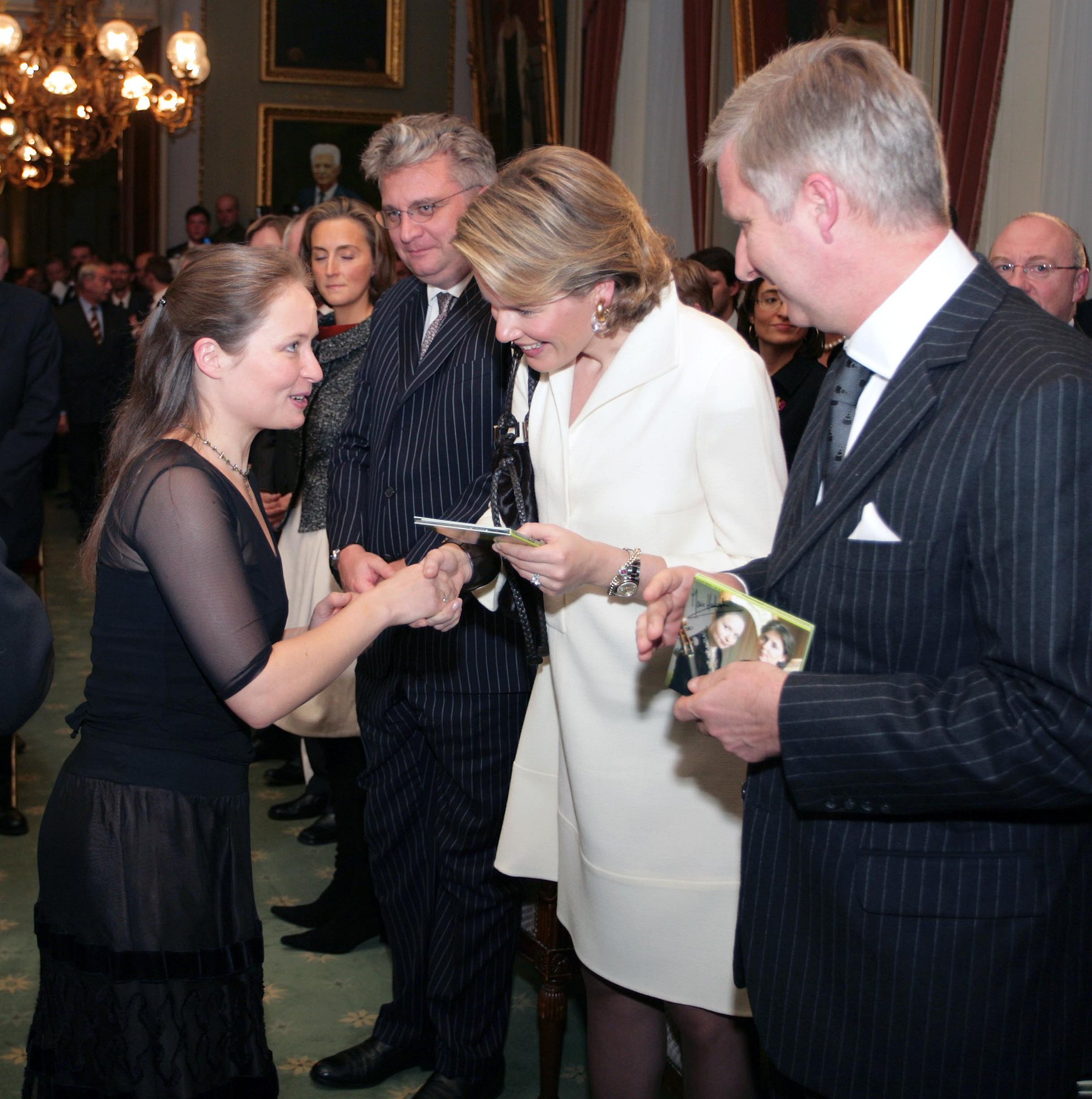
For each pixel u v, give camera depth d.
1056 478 1.26
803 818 1.51
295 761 4.63
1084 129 4.80
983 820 1.40
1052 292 3.05
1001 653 1.30
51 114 9.43
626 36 8.63
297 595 3.54
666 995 2.06
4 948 3.32
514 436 2.24
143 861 1.81
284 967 3.26
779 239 1.43
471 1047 2.60
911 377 1.40
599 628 2.03
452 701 2.47
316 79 12.48
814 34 6.38
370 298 3.60
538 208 1.83
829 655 1.47
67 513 10.04
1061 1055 1.42
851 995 1.46
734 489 1.96
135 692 1.84
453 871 2.55
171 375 1.91
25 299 4.39
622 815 2.04
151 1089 1.80
